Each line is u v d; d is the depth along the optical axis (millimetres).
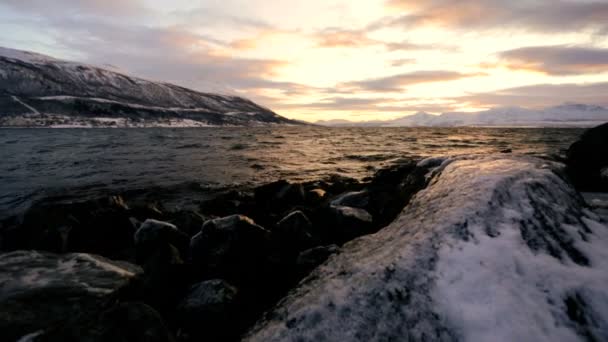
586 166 8492
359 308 2922
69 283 4199
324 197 11258
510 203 4039
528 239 3484
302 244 6043
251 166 21938
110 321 3250
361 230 6582
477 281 2998
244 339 3102
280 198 10820
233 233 5789
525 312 2697
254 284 5109
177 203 12781
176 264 5066
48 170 19812
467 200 4195
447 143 41000
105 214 8594
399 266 3258
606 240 3648
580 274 3049
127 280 4504
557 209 4078
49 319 3559
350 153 29953
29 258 4895
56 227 8289
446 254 3328
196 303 4211
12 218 10453
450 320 2719
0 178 17312
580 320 2648
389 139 54094
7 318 3443
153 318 3393
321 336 2768
